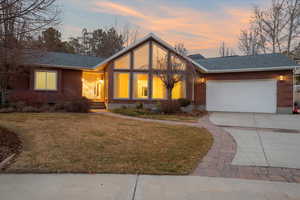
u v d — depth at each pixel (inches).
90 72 668.7
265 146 223.5
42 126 289.9
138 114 463.2
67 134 249.9
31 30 210.4
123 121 370.6
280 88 526.9
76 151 187.5
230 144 230.4
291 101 517.7
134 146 209.8
